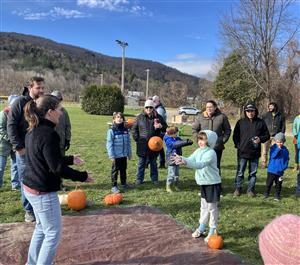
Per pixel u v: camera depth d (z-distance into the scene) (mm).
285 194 8789
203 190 5746
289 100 37219
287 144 19578
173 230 6066
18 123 5820
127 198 7883
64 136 7637
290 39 28562
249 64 29672
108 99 36750
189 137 20453
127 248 5367
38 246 4344
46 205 4078
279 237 1428
